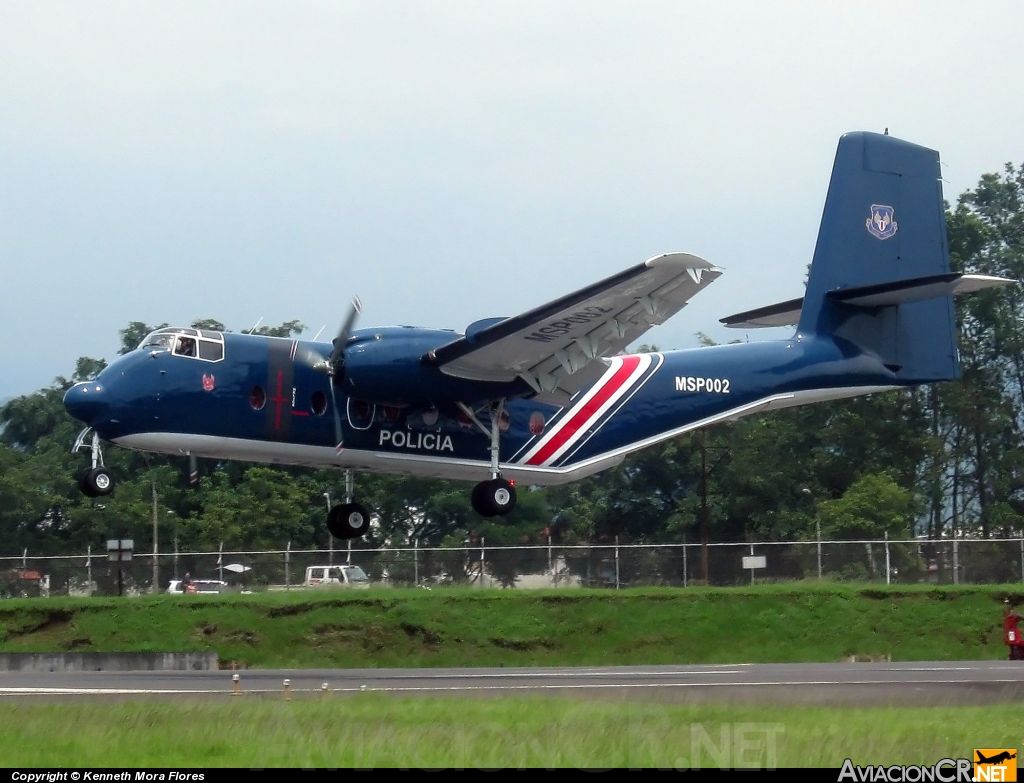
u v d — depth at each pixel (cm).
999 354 18775
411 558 10500
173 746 4069
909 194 9675
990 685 5800
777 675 6612
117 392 7125
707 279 6919
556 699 5047
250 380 7444
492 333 7412
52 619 8444
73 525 16575
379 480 17425
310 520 16662
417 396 7694
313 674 6931
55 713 4547
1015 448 18325
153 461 17788
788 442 17638
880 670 7025
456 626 8494
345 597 8644
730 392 9038
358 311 7419
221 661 8169
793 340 9206
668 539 17550
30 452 19225
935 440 17325
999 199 19750
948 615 9056
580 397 8612
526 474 8469
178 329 7400
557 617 8681
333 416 7700
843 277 9375
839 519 15625
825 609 8988
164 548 15900
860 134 9562
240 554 10575
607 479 18675
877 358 9331
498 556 10450
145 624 8388
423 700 4978
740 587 9350
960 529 18088
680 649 8581
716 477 17912
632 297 7169
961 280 8631
